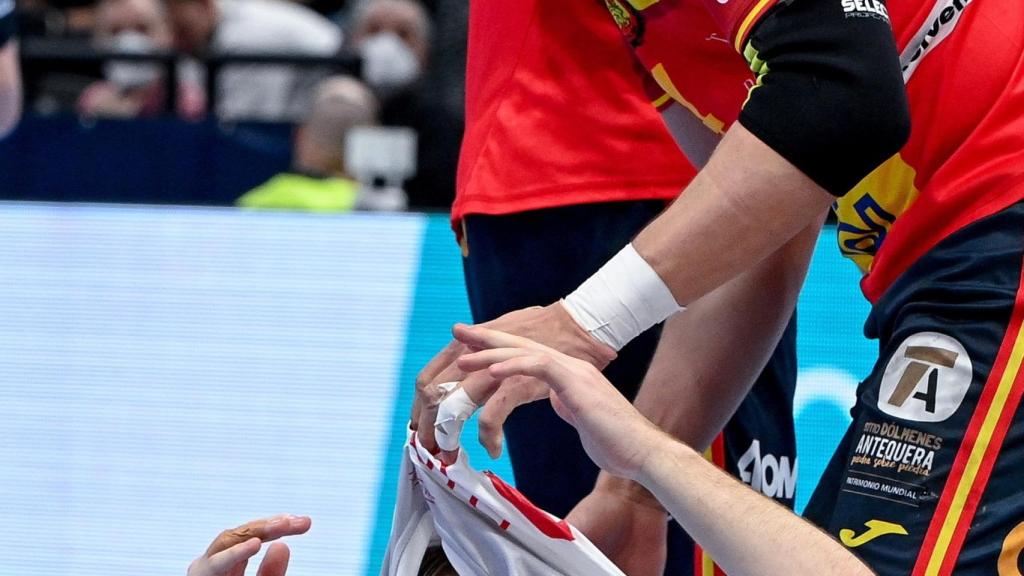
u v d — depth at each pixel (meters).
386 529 9.74
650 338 6.88
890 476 5.25
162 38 17.77
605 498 6.26
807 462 9.26
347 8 21.30
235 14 18.94
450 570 5.38
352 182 14.18
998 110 5.50
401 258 10.80
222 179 13.85
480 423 4.98
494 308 7.20
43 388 10.62
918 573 5.04
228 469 10.18
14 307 10.91
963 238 5.46
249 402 10.41
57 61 16.03
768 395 7.26
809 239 6.41
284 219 11.04
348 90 14.55
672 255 5.10
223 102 17.02
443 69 16.20
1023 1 5.74
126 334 10.74
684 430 6.33
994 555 4.97
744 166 4.97
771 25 4.98
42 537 10.10
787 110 4.89
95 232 11.11
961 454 5.13
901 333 5.48
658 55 5.89
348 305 10.66
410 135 14.30
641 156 6.82
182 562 9.94
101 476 10.27
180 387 10.52
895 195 5.82
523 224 6.98
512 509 5.00
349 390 10.38
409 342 10.51
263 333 10.63
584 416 4.82
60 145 13.73
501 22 7.05
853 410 5.81
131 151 13.77
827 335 9.59
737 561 4.69
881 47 4.91
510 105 7.01
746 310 6.32
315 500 9.96
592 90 6.83
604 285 5.20
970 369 5.21
